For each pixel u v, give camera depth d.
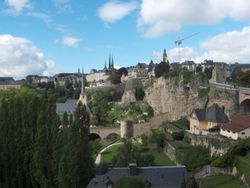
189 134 154.25
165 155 154.12
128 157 122.69
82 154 111.19
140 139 186.50
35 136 122.56
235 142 118.19
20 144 124.00
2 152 124.94
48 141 118.81
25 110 126.94
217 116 157.62
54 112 124.38
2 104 129.75
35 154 118.56
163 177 99.69
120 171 102.81
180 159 131.12
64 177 108.88
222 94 186.00
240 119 136.62
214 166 115.75
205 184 107.56
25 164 122.50
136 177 94.25
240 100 180.75
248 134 126.06
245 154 111.38
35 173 119.06
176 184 97.62
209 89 193.62
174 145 147.38
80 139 112.19
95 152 161.62
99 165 125.75
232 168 111.00
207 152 129.25
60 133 116.38
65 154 110.25
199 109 171.25
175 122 198.75
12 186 125.12
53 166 114.88
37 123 121.94
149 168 102.94
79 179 109.06
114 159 128.38
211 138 131.62
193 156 126.62
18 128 125.75
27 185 123.50
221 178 110.31
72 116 123.38
